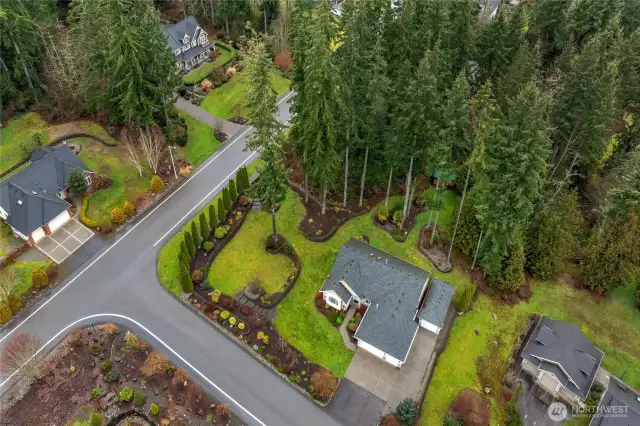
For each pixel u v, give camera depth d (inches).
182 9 3009.4
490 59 2130.9
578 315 1662.2
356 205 1956.2
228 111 2444.6
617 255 1614.2
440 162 1502.2
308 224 1871.3
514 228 1523.1
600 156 1926.7
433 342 1546.5
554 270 1708.9
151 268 1694.1
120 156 2105.1
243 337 1514.5
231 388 1402.6
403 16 1862.7
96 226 1802.4
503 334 1600.6
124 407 1330.0
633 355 1572.3
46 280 1600.6
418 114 1521.9
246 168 2078.0
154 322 1539.1
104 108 2185.0
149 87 1946.4
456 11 2022.6
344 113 1537.9
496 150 1542.8
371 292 1556.3
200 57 2758.4
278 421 1344.7
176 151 2171.5
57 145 2118.6
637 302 1689.2
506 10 2827.3
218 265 1708.9
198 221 1863.9
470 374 1485.0
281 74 2721.5
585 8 2359.7
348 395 1409.9
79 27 2107.5
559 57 2169.0
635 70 2049.7
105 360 1417.3
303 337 1536.7
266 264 1720.0
